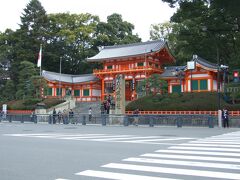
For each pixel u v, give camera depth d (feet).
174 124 106.73
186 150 40.37
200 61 158.20
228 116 104.01
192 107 126.31
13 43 234.79
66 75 220.84
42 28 233.76
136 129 88.17
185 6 63.57
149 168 28.43
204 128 95.09
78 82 212.02
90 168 28.63
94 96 208.74
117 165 30.01
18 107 177.17
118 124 114.32
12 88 203.82
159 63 191.83
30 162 31.96
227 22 109.09
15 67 215.51
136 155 36.24
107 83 198.90
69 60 251.19
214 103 124.26
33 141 52.47
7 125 112.06
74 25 252.62
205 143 48.80
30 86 175.11
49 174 26.18
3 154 37.50
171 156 35.29
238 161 31.96
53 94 207.92
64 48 247.50
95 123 119.55
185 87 167.22
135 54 181.78
